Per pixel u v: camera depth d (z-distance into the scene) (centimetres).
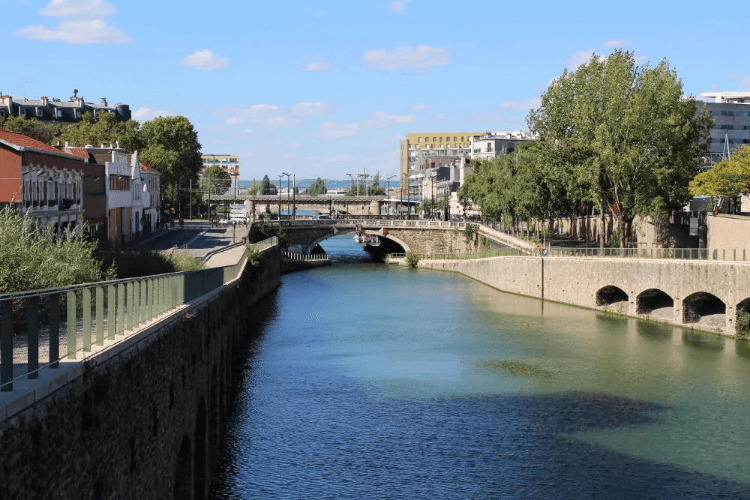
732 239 7631
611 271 8050
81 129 14550
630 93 8512
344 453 3694
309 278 11950
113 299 2128
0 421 1329
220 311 4350
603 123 8375
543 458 3656
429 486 3316
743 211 9994
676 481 3391
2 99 16750
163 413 2470
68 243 3497
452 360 5694
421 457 3653
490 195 13088
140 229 11356
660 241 9375
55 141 11331
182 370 2853
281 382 5019
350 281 11525
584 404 4541
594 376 5200
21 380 1556
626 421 4222
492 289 10556
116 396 1945
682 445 3841
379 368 5416
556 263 9075
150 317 2594
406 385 4941
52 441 1522
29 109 17412
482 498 3200
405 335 6731
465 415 4309
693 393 4759
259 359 5712
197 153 17175
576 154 8988
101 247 6222
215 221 14525
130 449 2056
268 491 3253
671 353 5884
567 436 3969
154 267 4950
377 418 4234
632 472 3494
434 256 14438
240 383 4984
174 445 2655
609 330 6956
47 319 1688
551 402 4572
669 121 8206
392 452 3709
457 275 12681
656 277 7356
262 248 9356
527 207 11138
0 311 1455
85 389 1728
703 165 9775
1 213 3139
